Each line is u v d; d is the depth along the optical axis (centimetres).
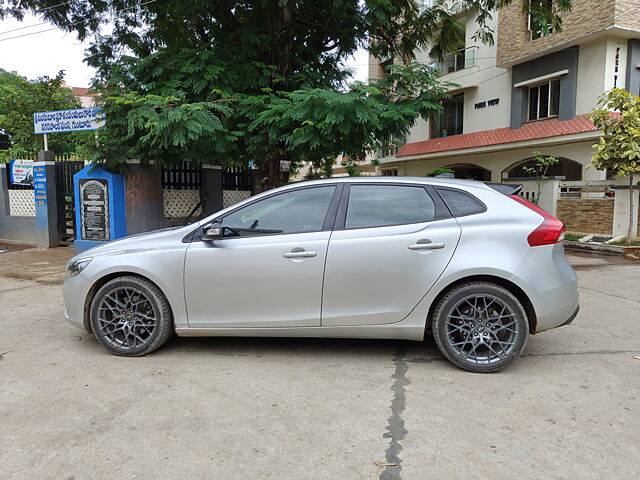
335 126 710
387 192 404
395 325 386
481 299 377
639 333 485
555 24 983
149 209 1031
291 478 243
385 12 864
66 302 433
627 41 1498
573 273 390
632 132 1070
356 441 277
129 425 295
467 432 287
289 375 375
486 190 397
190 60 817
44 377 369
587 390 347
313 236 393
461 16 2016
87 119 1025
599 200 1255
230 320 402
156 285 409
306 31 979
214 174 1188
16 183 1233
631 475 245
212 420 301
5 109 1856
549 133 1596
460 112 2095
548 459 259
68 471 248
